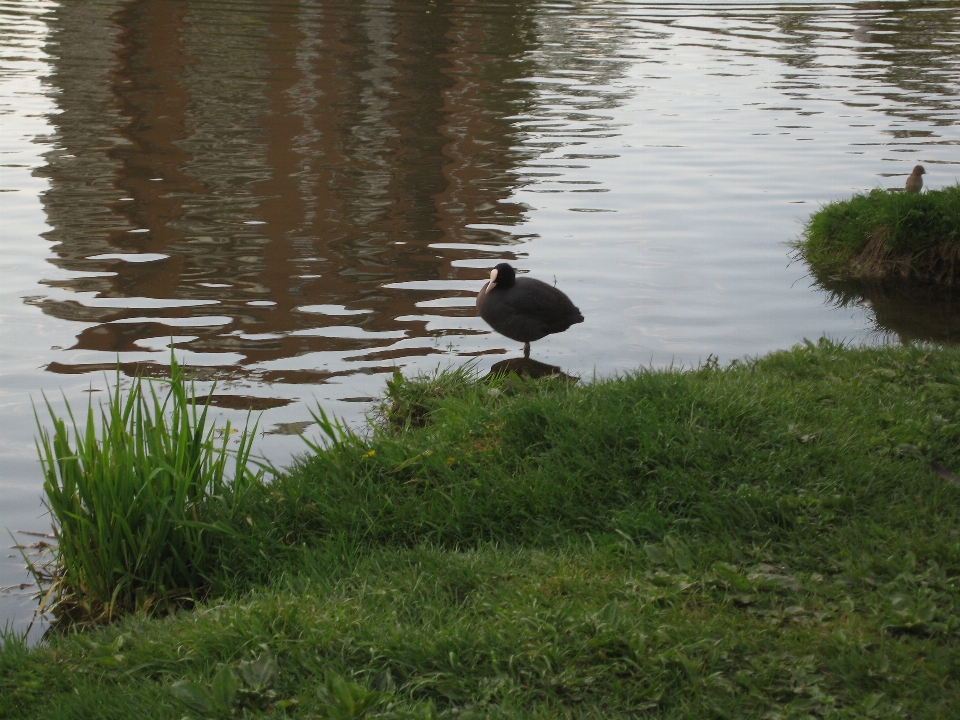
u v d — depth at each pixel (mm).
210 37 31031
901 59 32438
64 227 14344
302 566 6305
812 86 27625
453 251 13914
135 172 17312
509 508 6723
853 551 5969
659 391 7766
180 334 10812
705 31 37469
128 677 5066
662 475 6773
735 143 20812
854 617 5309
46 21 32500
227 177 17234
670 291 12688
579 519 6562
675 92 26359
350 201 16109
